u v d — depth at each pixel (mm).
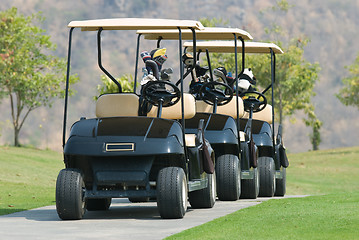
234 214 19328
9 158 73062
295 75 124062
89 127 19812
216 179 25359
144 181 19516
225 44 30094
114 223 18578
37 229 17266
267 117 32406
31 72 103250
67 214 19406
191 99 22344
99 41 23172
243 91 31062
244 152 26734
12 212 22719
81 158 20266
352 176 86812
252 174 27141
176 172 19312
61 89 104688
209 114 25406
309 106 149500
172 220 19078
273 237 14586
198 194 22578
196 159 21141
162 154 19109
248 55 117188
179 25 20562
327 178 83688
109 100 22125
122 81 69875
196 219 19203
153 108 22156
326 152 128500
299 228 15805
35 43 105938
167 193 19078
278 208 20578
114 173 19562
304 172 90875
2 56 100312
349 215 17812
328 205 21078
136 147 19078
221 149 25844
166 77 21562
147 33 28469
